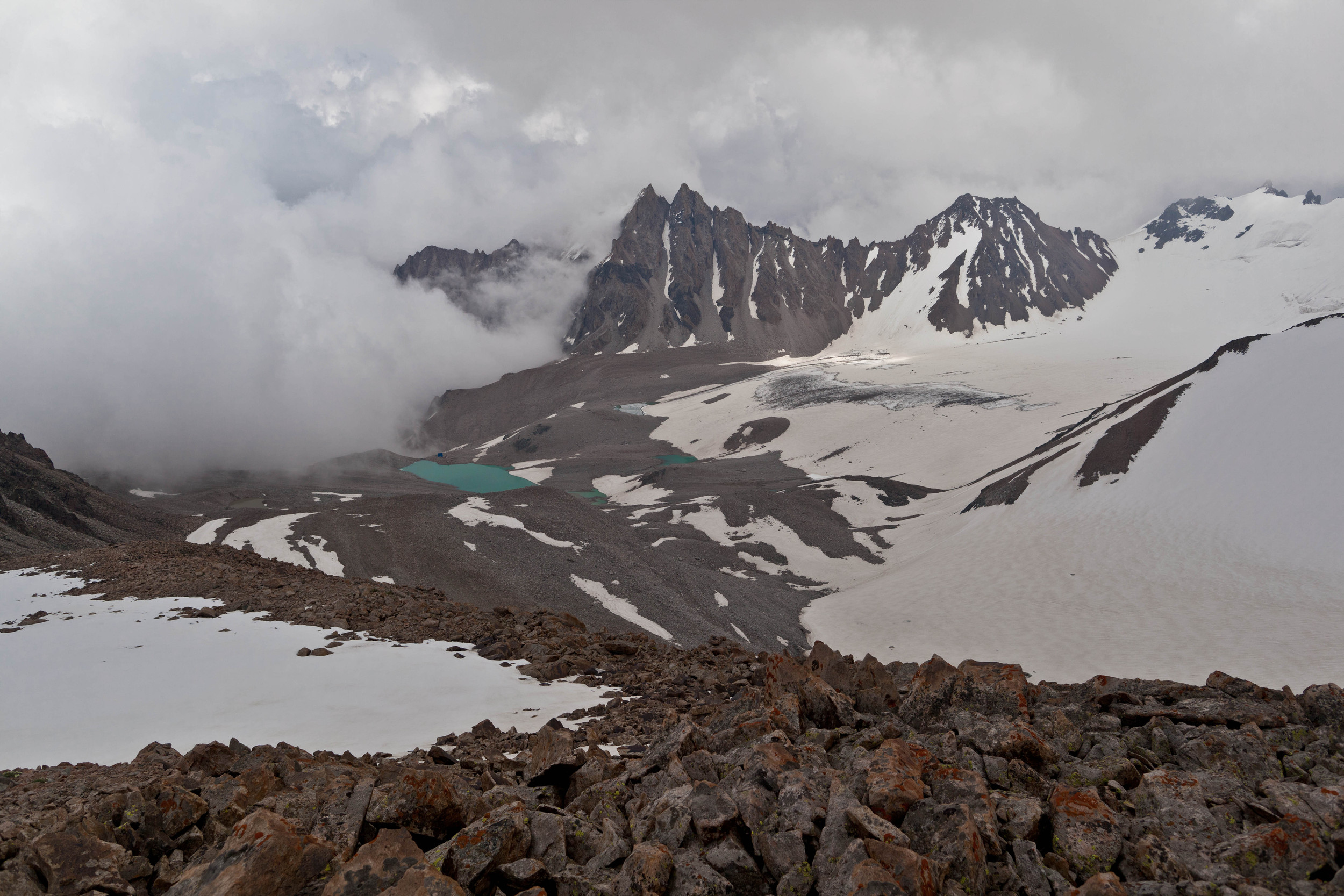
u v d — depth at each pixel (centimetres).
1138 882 544
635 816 680
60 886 561
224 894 519
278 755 997
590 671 1867
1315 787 658
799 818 611
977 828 573
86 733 1396
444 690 1670
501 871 573
